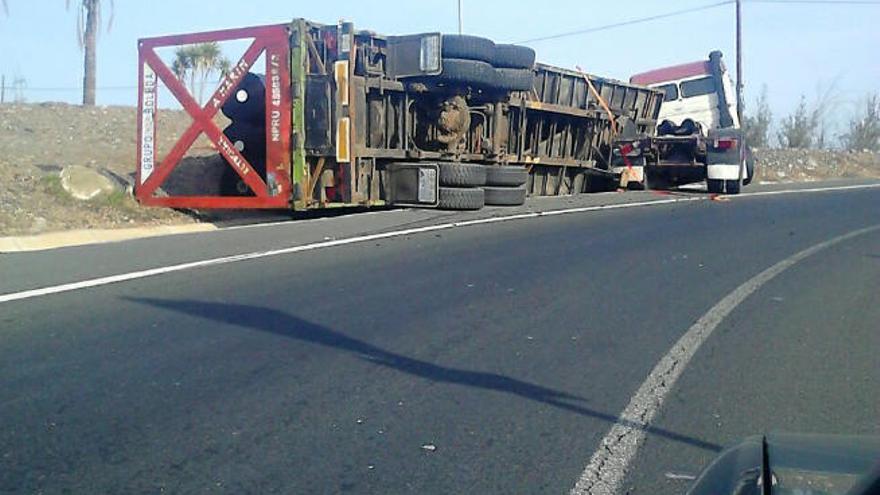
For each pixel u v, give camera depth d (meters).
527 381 6.11
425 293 8.75
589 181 20.58
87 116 23.20
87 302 8.01
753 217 16.08
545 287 9.21
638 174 20.80
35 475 4.43
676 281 9.78
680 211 16.72
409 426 5.21
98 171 15.16
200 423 5.17
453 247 11.45
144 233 12.66
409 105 13.87
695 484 2.87
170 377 5.98
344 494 4.31
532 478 4.54
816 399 5.89
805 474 2.54
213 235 12.09
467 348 6.89
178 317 7.57
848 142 56.53
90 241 11.76
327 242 11.60
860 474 2.53
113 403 5.47
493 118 15.09
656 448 4.97
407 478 4.51
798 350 7.08
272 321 7.51
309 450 4.83
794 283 9.86
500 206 15.24
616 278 9.83
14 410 5.32
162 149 17.27
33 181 14.26
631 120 20.81
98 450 4.76
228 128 13.74
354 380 6.03
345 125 12.68
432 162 13.69
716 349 7.06
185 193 14.79
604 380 6.18
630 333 7.47
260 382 5.93
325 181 13.12
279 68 12.97
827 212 17.31
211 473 4.50
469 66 13.49
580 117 18.83
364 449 4.86
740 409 5.66
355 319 7.66
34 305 7.86
